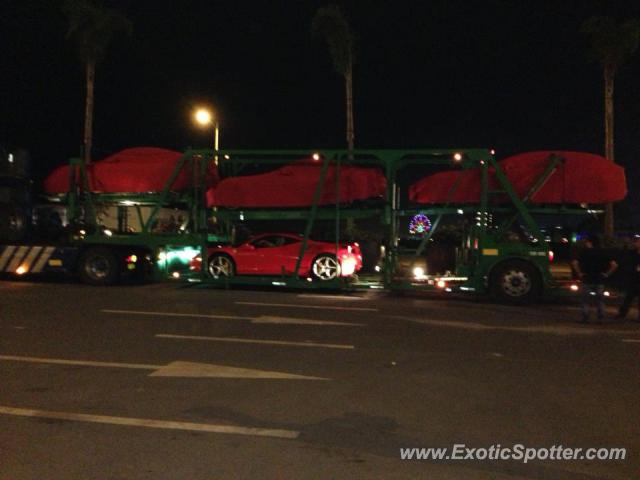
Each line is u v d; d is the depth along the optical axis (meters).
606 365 9.15
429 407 6.98
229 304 14.61
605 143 28.64
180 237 17.81
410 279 16.73
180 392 7.42
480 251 16.11
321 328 11.68
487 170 16.08
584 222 17.94
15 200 18.38
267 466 5.32
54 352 9.43
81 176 17.95
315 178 16.97
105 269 18.12
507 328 12.14
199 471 5.20
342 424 6.38
